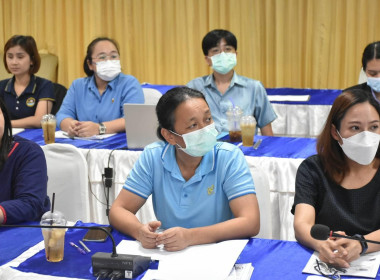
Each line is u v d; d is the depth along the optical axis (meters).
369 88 3.41
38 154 2.26
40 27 5.80
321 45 5.09
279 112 4.78
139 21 5.55
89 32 5.70
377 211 1.95
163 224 2.13
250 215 1.96
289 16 5.11
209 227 1.88
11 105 4.12
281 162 2.93
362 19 4.95
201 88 3.84
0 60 5.65
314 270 1.66
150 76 5.62
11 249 1.88
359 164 1.97
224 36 3.66
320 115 4.68
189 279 1.60
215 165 2.07
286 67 5.22
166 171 2.11
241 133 3.31
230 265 1.67
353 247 1.70
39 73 5.71
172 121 1.99
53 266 1.74
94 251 1.85
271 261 1.74
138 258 1.67
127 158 3.16
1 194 2.21
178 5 5.39
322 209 2.01
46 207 2.26
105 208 3.26
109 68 3.74
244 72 5.33
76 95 3.90
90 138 3.54
